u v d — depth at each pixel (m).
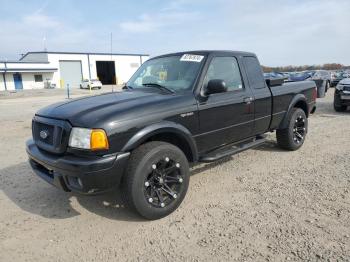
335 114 10.77
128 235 3.28
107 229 3.41
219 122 4.32
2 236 3.32
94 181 3.16
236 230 3.28
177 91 4.06
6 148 6.92
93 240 3.21
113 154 3.24
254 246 2.99
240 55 4.91
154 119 3.54
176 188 3.73
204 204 3.91
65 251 3.04
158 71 4.60
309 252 2.87
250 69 5.04
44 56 53.22
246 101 4.73
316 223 3.35
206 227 3.37
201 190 4.33
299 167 5.14
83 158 3.21
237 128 4.65
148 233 3.30
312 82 6.68
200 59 4.33
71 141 3.26
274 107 5.38
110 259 2.90
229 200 4.00
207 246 3.03
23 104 19.78
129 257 2.92
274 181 4.58
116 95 4.13
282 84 5.72
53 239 3.25
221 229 3.32
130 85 4.82
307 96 6.32
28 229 3.45
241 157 5.74
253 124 4.97
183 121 3.82
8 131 9.08
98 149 3.17
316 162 5.37
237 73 4.78
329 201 3.86
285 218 3.48
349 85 10.77
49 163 3.38
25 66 50.25
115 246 3.10
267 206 3.79
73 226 3.49
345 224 3.32
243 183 4.54
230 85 4.61
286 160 5.52
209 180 4.68
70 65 55.69
